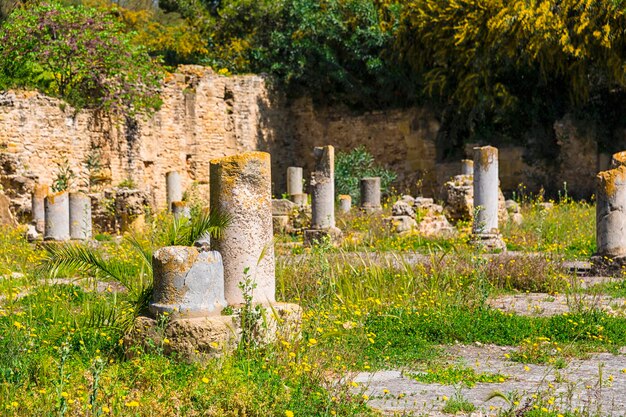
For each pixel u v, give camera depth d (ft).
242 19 133.69
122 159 106.11
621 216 51.98
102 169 103.30
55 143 97.60
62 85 101.86
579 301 39.40
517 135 117.91
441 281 43.32
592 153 113.60
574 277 46.09
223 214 29.84
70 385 23.44
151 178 111.24
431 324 34.71
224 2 137.08
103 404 21.63
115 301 33.96
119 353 28.07
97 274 35.09
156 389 23.41
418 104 123.95
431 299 39.11
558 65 108.58
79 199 74.84
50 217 72.64
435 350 31.65
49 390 22.94
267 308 29.19
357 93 126.62
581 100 113.50
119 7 141.08
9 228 79.46
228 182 29.96
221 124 122.72
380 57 122.42
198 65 123.85
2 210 89.56
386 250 63.21
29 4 102.17
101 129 103.35
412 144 124.67
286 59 129.59
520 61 112.57
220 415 21.49
